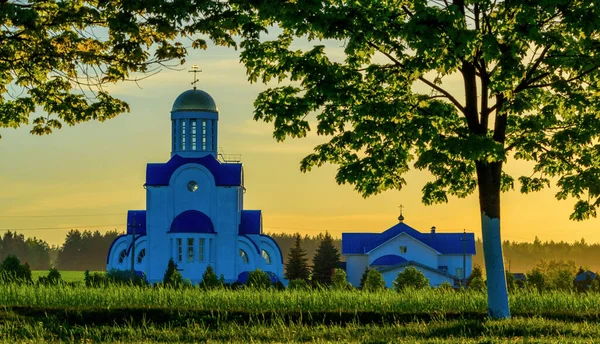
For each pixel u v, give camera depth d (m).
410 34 28.42
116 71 31.59
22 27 29.27
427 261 128.38
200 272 111.19
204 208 114.31
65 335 30.30
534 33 28.84
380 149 34.47
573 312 36.53
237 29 31.14
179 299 38.06
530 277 75.06
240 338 29.50
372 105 30.95
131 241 113.81
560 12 30.47
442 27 28.41
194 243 111.56
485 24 31.67
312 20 29.58
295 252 148.62
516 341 26.66
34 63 31.59
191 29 29.56
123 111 33.25
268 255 116.12
